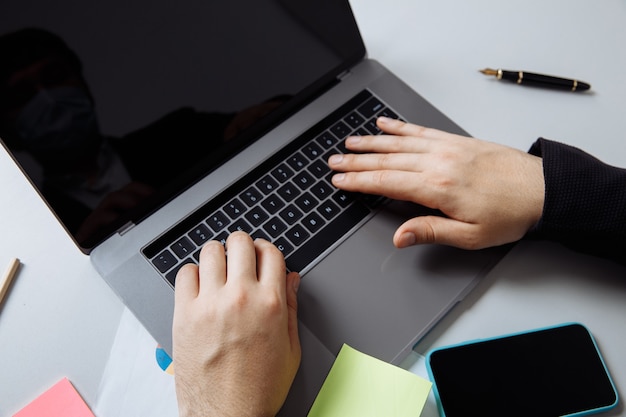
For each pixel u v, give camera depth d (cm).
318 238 65
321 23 73
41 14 54
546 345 61
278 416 57
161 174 65
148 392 62
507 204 64
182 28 62
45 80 55
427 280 64
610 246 63
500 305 65
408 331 61
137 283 62
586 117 77
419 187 65
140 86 61
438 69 80
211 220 66
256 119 71
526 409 58
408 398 56
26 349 64
